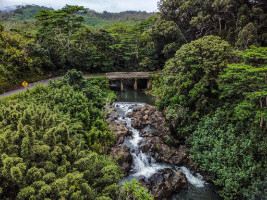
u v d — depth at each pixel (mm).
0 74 22297
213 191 13453
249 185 11781
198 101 17719
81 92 19375
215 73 17344
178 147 17609
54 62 32438
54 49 32594
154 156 16859
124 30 51000
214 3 26984
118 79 37875
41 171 7348
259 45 21125
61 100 16438
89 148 14016
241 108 13688
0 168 6867
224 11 27344
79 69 35688
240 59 16719
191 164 15609
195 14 33594
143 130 20766
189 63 18672
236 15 27453
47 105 15266
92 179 9117
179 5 35688
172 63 21734
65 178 7277
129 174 14922
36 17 32812
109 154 15844
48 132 9172
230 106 16000
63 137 9836
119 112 26000
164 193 12680
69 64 33812
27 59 25688
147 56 41438
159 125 21125
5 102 14688
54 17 33375
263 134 13461
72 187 7219
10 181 6891
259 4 25219
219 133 15102
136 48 43531
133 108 27375
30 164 7633
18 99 16656
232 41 25594
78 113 15617
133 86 39562
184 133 18031
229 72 14086
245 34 20344
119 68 41250
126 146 17078
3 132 8852
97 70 38531
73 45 36656
